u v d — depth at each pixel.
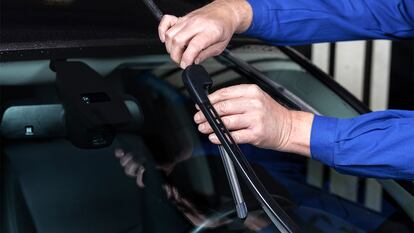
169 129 1.65
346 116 1.92
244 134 1.18
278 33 1.47
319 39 1.53
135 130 1.61
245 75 1.86
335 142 1.23
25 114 1.52
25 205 1.44
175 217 1.51
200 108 1.15
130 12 1.82
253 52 1.96
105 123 1.55
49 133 1.52
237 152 1.12
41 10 1.72
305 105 1.87
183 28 1.23
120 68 1.68
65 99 1.54
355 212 1.65
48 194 1.46
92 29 1.71
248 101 1.18
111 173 1.52
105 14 1.78
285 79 1.93
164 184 1.55
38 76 1.57
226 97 1.18
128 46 1.71
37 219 1.43
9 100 1.53
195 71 1.16
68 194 1.47
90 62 1.64
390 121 1.25
